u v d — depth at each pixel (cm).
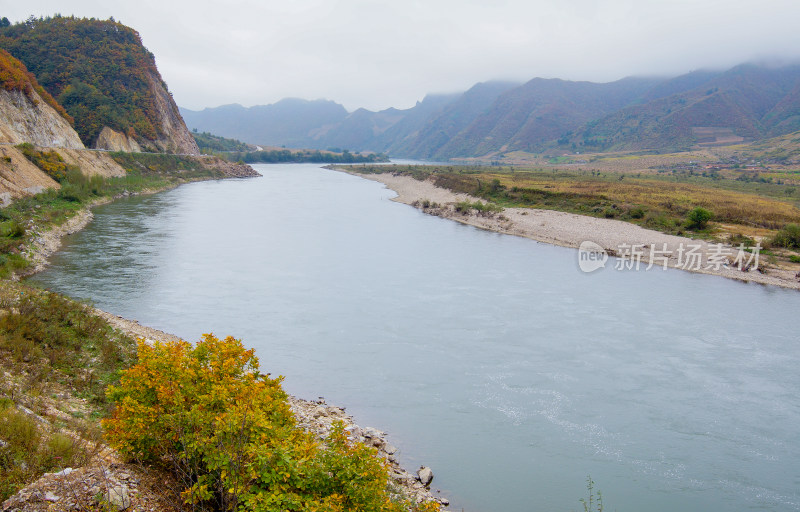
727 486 1555
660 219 5834
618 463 1656
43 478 815
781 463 1675
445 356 2467
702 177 13375
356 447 962
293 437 1024
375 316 3020
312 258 4516
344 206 8338
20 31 12888
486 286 3753
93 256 4078
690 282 3972
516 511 1396
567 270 4294
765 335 2820
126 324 2433
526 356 2486
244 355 1148
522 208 7256
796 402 2072
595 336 2770
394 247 5128
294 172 17525
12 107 7519
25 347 1608
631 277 4100
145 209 6956
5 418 982
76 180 6769
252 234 5553
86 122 10619
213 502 920
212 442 895
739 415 1967
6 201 4784
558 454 1695
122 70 12838
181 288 3422
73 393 1458
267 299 3275
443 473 1564
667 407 2017
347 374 2247
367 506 888
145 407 945
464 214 7231
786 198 8575
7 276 3069
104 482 841
